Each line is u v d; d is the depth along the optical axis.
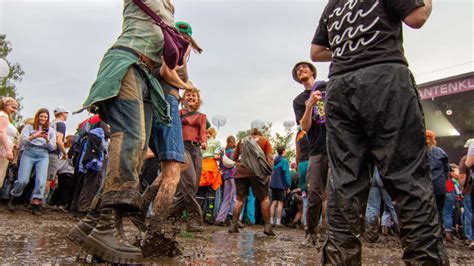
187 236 4.59
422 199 1.88
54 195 9.05
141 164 2.38
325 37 2.43
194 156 5.27
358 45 2.08
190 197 5.07
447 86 13.09
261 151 6.29
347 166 2.05
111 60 2.40
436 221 1.87
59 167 8.05
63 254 2.61
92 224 2.40
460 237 9.16
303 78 4.57
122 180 2.23
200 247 3.68
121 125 2.31
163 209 3.05
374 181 6.24
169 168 3.13
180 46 2.68
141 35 2.53
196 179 5.28
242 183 6.39
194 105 5.37
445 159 6.54
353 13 2.12
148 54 2.54
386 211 7.41
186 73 3.57
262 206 6.24
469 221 7.50
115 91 2.27
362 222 2.05
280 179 9.21
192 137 5.21
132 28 2.55
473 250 5.95
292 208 10.37
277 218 9.30
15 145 7.28
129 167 2.25
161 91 2.60
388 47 2.01
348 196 2.02
